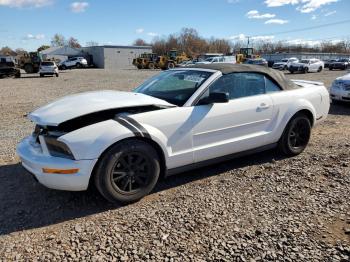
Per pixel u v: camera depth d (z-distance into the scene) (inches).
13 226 122.5
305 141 198.1
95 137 127.2
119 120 133.3
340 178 159.9
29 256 104.7
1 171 175.6
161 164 146.9
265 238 111.7
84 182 127.3
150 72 1503.4
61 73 1467.8
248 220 123.3
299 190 148.2
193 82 162.6
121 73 1412.4
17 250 107.9
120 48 2436.0
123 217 127.6
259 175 166.2
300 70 1250.0
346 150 202.2
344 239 110.6
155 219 125.2
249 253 104.1
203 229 117.8
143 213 130.2
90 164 126.3
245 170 173.8
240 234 114.3
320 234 113.7
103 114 139.9
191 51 3774.6
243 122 166.6
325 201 137.3
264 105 173.8
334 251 104.3
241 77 171.5
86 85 772.6
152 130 137.7
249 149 173.6
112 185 132.1
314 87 206.4
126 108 140.7
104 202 140.2
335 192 145.4
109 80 946.7
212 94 150.1
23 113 362.0
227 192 147.6
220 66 173.2
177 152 147.0
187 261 101.0
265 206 133.8
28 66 1472.7
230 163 184.5
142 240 112.0
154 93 169.5
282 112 182.1
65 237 114.8
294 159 189.5
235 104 163.6
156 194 147.6
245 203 136.7
